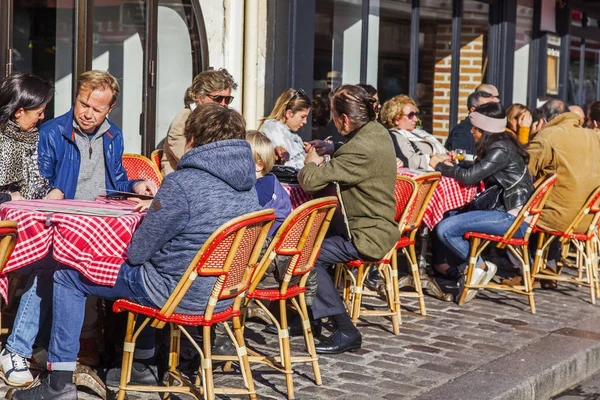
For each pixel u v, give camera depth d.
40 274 5.07
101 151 5.75
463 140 9.70
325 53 9.81
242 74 9.09
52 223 4.54
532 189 7.80
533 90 13.79
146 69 8.21
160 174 6.84
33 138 5.49
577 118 8.41
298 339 6.33
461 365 5.87
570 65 14.77
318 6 9.66
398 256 9.95
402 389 5.31
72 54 7.58
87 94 5.50
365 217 6.11
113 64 7.99
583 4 14.87
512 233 7.53
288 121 8.00
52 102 7.51
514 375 5.66
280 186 5.88
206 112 4.59
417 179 6.68
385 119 8.93
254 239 4.65
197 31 8.61
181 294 4.41
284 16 9.27
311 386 5.32
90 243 4.54
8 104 5.31
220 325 5.57
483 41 12.38
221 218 4.48
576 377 6.21
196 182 4.45
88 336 5.38
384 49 10.73
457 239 7.66
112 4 7.89
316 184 6.03
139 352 5.13
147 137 8.27
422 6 11.23
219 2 8.85
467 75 12.11
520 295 8.23
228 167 4.50
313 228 5.18
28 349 5.07
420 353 6.12
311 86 9.60
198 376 5.04
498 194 7.78
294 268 5.12
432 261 8.90
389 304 6.62
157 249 4.46
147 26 8.18
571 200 8.02
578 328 7.05
